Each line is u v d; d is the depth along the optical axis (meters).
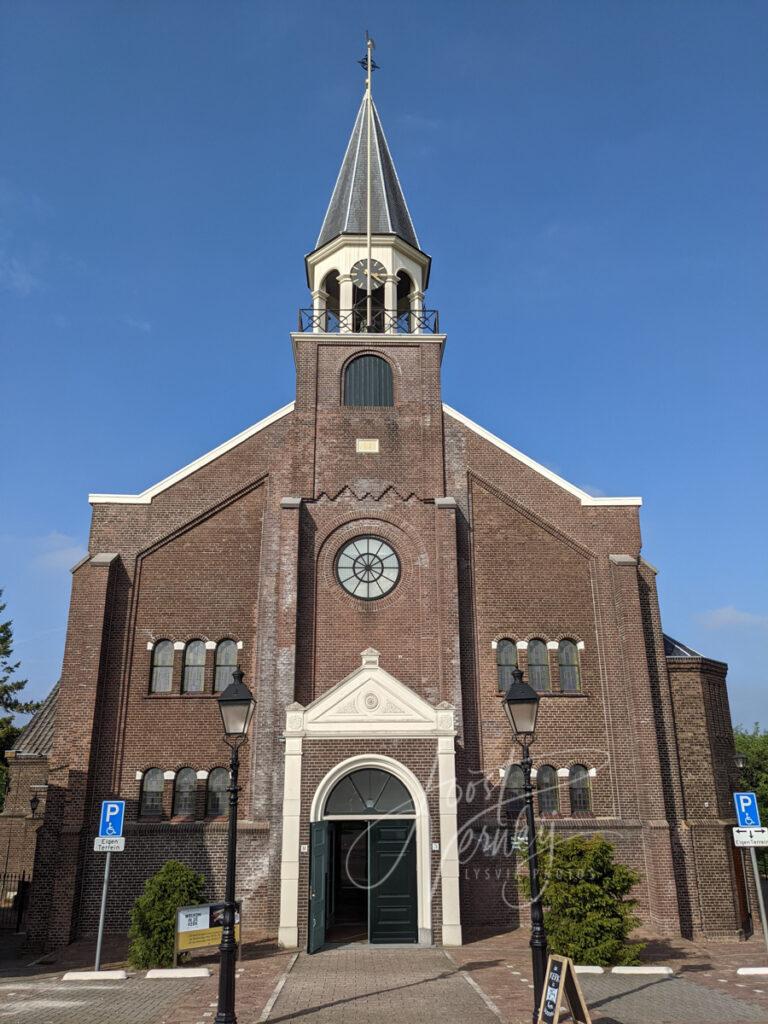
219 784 24.91
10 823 32.53
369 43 38.22
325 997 15.37
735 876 25.42
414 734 22.44
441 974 17.48
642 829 24.80
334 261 32.31
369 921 21.66
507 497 28.11
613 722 25.95
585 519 28.17
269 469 28.12
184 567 26.94
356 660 25.48
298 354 28.97
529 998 15.05
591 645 26.89
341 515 27.06
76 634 25.80
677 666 26.98
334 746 22.34
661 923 23.41
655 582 27.56
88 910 23.25
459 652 25.36
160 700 25.42
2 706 40.59
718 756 26.61
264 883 23.69
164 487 27.62
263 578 26.80
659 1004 14.84
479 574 27.38
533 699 15.41
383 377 29.20
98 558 26.14
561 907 18.75
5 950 23.00
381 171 33.94
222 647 26.33
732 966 18.91
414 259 32.81
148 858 23.84
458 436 28.75
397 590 26.28
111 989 16.52
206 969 18.19
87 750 24.03
